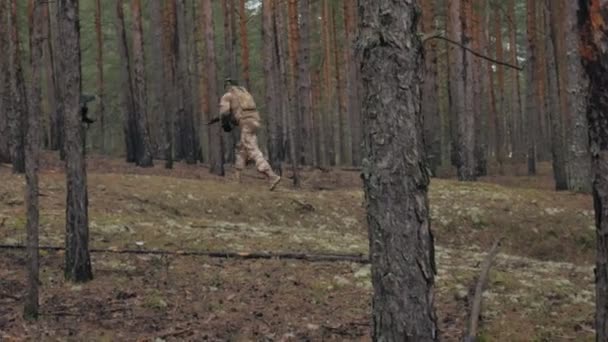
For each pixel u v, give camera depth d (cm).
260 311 739
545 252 1368
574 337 664
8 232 998
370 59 459
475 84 2603
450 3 2031
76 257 796
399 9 452
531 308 762
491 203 1538
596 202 405
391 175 452
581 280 932
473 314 647
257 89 4109
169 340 646
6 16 1972
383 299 456
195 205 1355
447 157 4047
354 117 2944
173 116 2516
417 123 456
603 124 398
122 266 873
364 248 1062
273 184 1552
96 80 3694
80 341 630
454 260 1036
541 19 3152
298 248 1023
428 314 452
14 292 761
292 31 2586
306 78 2292
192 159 2272
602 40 395
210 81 2081
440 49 3034
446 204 1524
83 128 798
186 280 834
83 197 793
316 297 793
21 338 627
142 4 3253
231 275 860
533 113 2645
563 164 1891
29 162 672
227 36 2544
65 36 761
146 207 1295
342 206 1500
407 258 450
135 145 2203
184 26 2317
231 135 2697
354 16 2908
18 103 1619
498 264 1032
